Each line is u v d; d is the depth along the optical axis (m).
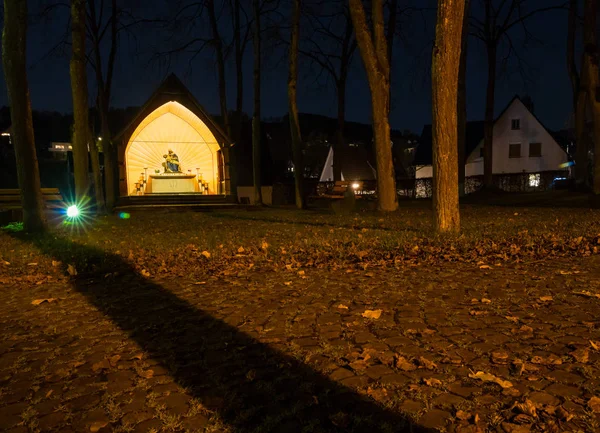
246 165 46.00
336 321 5.11
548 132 51.44
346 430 2.96
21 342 4.91
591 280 6.30
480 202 25.77
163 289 6.98
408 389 3.44
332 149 57.28
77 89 19.34
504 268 7.35
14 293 7.08
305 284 6.86
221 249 10.45
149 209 26.11
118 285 7.35
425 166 55.50
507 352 4.03
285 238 12.05
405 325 4.86
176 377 3.89
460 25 10.30
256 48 25.52
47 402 3.53
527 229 11.95
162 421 3.19
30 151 14.59
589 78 22.84
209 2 25.64
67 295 6.84
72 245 11.67
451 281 6.64
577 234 10.48
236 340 4.69
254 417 3.20
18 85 14.10
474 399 3.26
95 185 24.14
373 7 17.47
